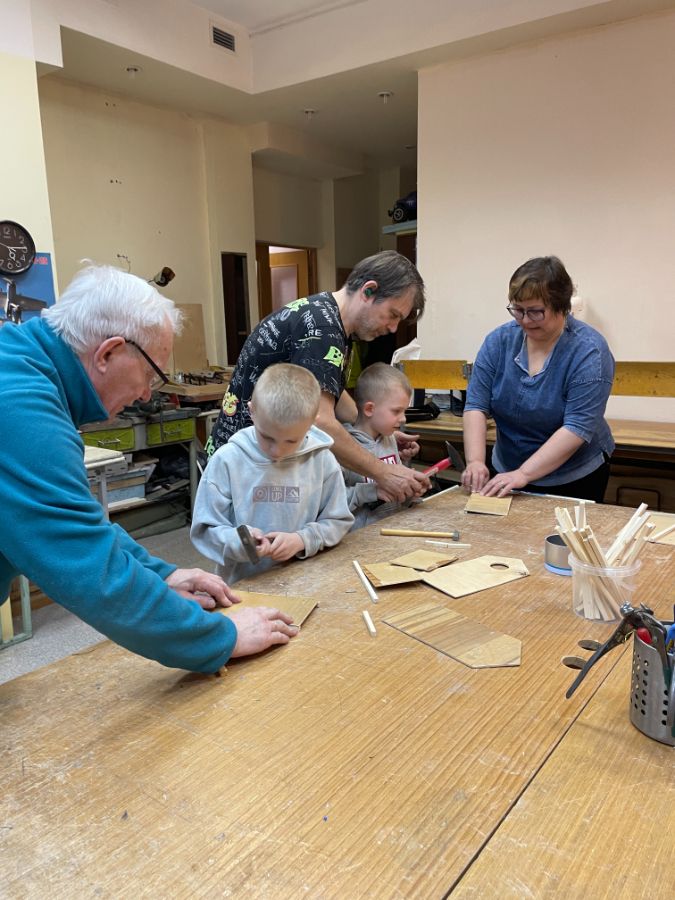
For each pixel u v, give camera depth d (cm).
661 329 302
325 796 61
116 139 389
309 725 73
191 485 385
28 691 81
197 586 101
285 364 126
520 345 187
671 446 246
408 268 148
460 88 339
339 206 579
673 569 118
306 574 118
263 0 347
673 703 67
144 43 329
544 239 326
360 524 175
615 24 291
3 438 66
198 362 448
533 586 112
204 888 51
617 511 158
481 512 157
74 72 351
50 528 67
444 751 68
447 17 314
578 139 309
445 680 82
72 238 373
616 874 52
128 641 73
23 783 64
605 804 60
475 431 195
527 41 314
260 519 130
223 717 74
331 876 52
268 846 55
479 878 52
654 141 291
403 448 199
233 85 379
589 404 172
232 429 160
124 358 80
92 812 60
